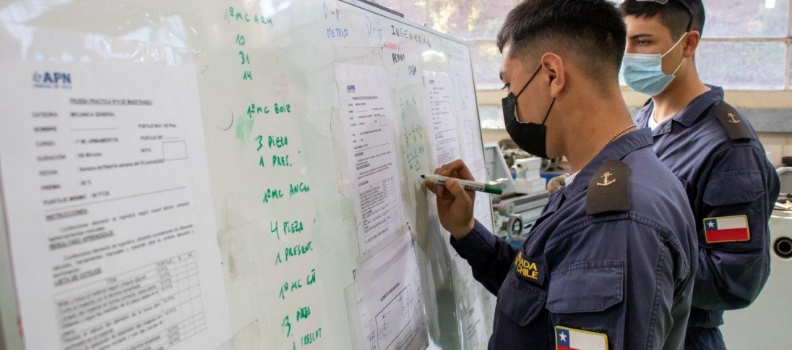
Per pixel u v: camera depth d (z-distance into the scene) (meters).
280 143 0.61
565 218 0.71
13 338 0.34
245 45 0.57
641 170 0.70
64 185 0.37
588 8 0.78
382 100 0.90
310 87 0.69
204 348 0.48
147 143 0.44
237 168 0.54
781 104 3.51
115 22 0.42
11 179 0.34
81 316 0.38
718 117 1.23
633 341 0.57
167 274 0.45
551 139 0.86
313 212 0.67
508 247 1.14
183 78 0.48
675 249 0.61
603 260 0.61
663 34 1.27
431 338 1.00
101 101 0.40
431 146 1.11
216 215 0.51
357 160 0.79
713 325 1.24
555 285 0.66
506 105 0.90
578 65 0.78
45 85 0.37
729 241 1.12
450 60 1.31
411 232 0.96
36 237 0.36
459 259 1.21
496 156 2.26
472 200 1.09
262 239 0.57
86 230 0.39
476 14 3.99
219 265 0.51
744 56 3.56
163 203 0.45
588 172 0.75
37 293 0.35
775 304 1.79
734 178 1.13
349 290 0.73
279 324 0.59
